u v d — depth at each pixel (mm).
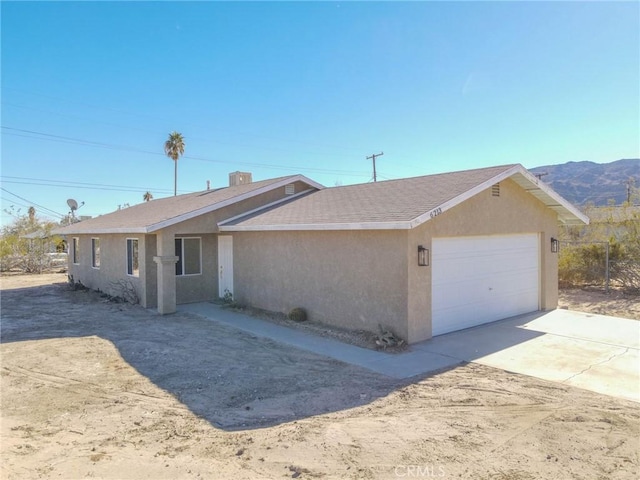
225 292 15391
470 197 9961
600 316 12109
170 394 6723
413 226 8602
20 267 29234
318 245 11406
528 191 12328
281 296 12750
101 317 13102
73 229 20266
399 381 7125
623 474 4215
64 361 8586
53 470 4371
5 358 8859
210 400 6449
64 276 26375
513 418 5586
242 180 20000
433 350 8867
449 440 4996
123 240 16172
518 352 8656
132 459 4629
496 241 11648
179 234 15086
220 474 4301
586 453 4637
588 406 5930
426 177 12938
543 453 4652
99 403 6383
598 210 19281
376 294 9883
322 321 11336
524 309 12562
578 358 8195
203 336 10469
